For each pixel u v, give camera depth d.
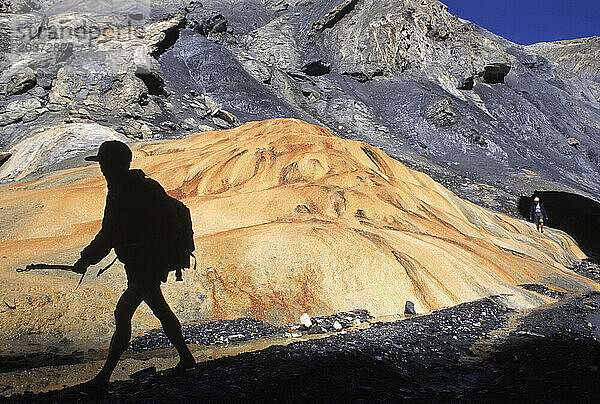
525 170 35.47
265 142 15.38
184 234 3.77
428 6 53.00
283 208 11.75
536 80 61.31
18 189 15.81
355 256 9.06
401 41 49.00
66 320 6.33
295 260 8.79
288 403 3.21
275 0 60.50
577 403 3.41
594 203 29.23
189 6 50.94
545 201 29.45
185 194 14.10
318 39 50.56
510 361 5.16
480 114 43.94
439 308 8.84
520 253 14.45
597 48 82.88
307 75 45.34
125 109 30.55
